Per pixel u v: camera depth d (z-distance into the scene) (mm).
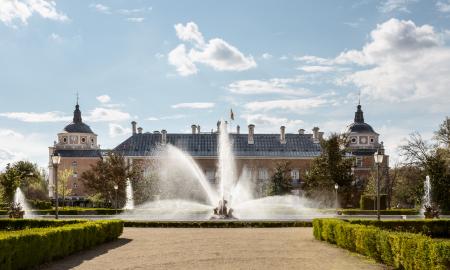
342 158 71688
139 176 70188
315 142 94000
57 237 19672
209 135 93750
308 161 91000
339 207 68688
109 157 70062
